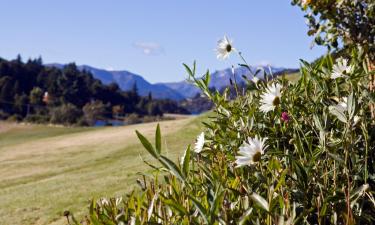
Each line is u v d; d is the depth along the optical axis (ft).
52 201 33.12
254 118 8.02
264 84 8.39
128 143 77.56
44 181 46.44
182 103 553.23
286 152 6.98
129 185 33.35
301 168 6.03
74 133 124.77
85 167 55.77
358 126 6.88
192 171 7.18
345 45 13.70
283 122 7.89
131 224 6.03
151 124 112.47
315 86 8.08
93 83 491.31
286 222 5.21
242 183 6.17
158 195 6.63
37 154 79.10
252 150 5.84
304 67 8.21
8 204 34.47
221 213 5.40
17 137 135.64
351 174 6.51
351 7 13.51
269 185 5.77
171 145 57.77
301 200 5.97
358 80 7.36
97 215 6.90
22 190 41.45
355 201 5.73
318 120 6.49
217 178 6.23
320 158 6.96
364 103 7.37
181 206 5.57
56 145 92.58
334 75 7.40
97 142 88.07
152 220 6.49
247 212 5.26
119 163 52.65
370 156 6.84
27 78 455.63
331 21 13.83
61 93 445.78
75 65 512.63
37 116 287.07
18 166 64.64
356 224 5.84
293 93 8.13
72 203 31.12
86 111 378.12
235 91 8.65
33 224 27.94
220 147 8.19
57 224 26.58
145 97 530.68
